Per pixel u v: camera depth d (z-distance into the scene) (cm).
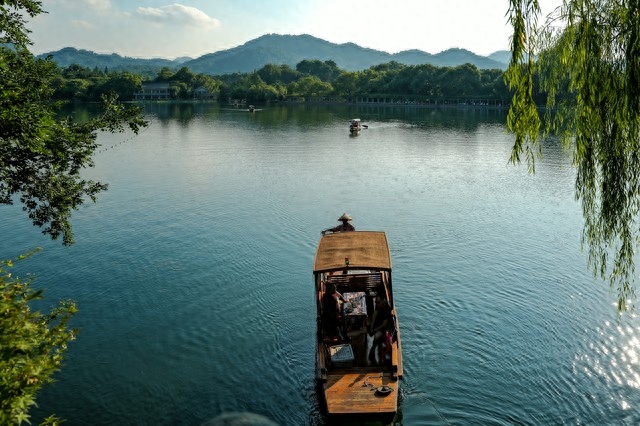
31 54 1842
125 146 7888
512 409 1695
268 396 1808
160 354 2072
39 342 1095
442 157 6738
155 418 1706
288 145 8000
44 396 1816
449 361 1962
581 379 1841
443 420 1647
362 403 1497
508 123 1378
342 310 1914
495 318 2286
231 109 19100
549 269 2820
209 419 1694
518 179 5212
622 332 2145
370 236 2209
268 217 3878
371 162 6331
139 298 2561
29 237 3434
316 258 2005
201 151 7338
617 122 1258
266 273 2847
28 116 1520
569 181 5084
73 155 1942
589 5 1270
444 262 2950
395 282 2683
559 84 1469
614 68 1254
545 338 2114
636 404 1703
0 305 995
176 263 2997
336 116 15062
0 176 1770
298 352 2072
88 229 3609
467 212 3975
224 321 2328
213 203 4294
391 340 1702
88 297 2575
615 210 1324
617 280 2638
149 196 4547
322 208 4119
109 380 1903
